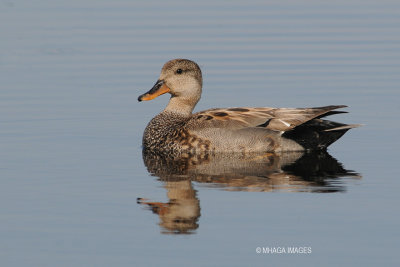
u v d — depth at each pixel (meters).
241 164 15.17
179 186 13.52
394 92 20.59
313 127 16.11
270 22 27.02
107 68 22.92
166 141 16.58
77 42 25.11
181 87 17.72
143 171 14.64
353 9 28.66
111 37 25.56
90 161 15.43
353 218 11.70
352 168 14.64
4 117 18.91
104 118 19.14
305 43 24.98
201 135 16.19
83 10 28.67
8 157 15.65
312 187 13.31
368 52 24.03
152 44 24.86
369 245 10.73
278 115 16.23
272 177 14.04
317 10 28.52
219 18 27.55
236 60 23.48
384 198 12.61
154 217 11.99
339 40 25.22
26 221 11.87
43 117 18.98
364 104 19.73
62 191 13.33
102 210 12.34
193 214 12.07
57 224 11.74
